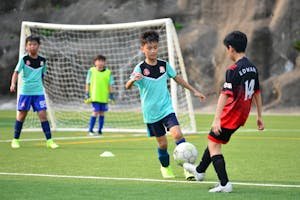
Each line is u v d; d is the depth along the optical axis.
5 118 55.75
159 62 21.17
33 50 30.22
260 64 71.88
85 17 81.50
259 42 72.25
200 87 74.19
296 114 63.50
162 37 62.62
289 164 24.56
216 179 20.20
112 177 20.64
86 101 40.06
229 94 17.22
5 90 79.88
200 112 67.81
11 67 80.06
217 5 77.44
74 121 50.62
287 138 37.09
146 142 34.41
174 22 78.75
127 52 73.31
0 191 17.64
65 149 30.27
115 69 72.56
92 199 16.48
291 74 69.44
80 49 68.94
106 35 74.50
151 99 20.83
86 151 29.27
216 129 17.19
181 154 19.67
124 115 59.09
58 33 63.81
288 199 16.50
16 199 16.47
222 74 72.62
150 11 79.75
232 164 24.52
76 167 23.25
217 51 74.62
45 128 31.05
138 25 40.00
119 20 79.88
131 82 20.58
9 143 33.53
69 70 65.25
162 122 20.83
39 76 30.67
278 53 71.81
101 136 38.81
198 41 75.81
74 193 17.36
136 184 19.06
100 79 39.59
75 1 83.75
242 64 17.39
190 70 75.19
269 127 46.31
